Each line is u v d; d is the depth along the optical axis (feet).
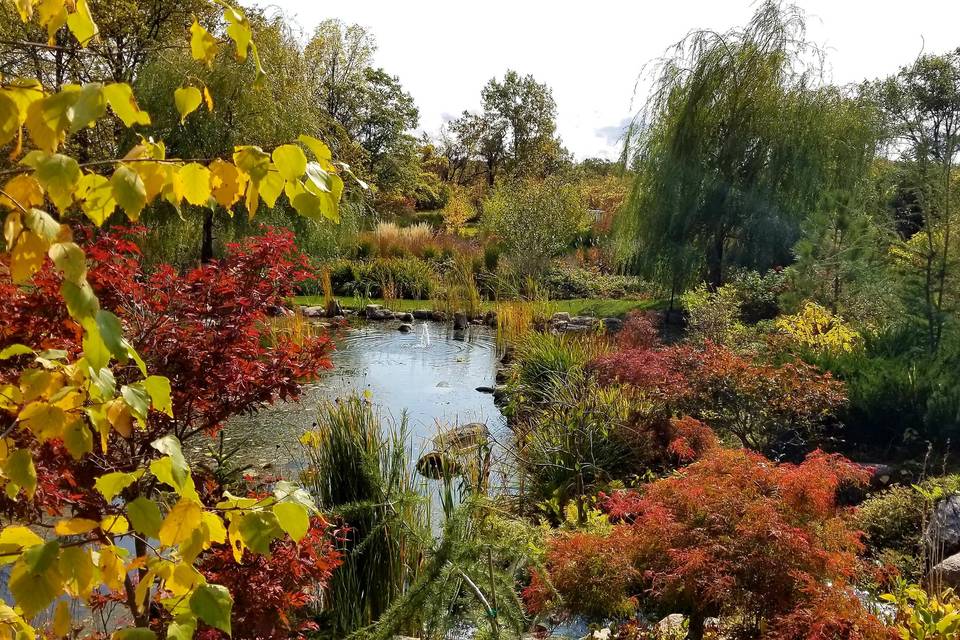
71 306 3.25
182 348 9.33
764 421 20.12
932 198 24.47
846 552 10.14
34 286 7.34
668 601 10.07
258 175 4.01
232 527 4.01
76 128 3.24
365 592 12.54
